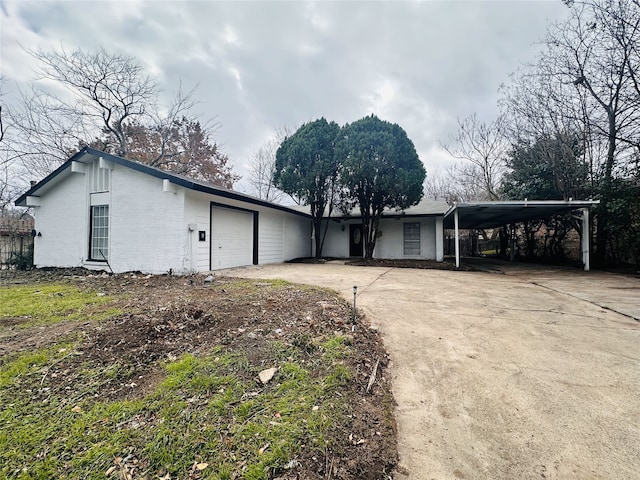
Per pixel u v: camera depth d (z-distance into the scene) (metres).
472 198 22.20
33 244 9.78
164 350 2.88
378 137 11.34
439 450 1.83
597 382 2.53
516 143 13.54
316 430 1.84
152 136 17.42
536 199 12.28
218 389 2.25
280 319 3.76
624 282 7.18
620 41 9.16
